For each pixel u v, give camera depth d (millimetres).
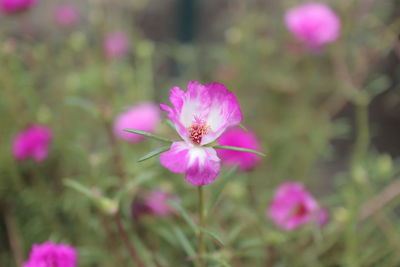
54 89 726
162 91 813
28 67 728
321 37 681
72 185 526
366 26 727
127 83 733
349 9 704
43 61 714
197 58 843
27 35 724
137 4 793
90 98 738
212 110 490
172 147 481
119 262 589
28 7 688
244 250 575
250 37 765
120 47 759
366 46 740
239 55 753
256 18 773
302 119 750
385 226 631
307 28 679
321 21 678
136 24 876
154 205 578
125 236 537
